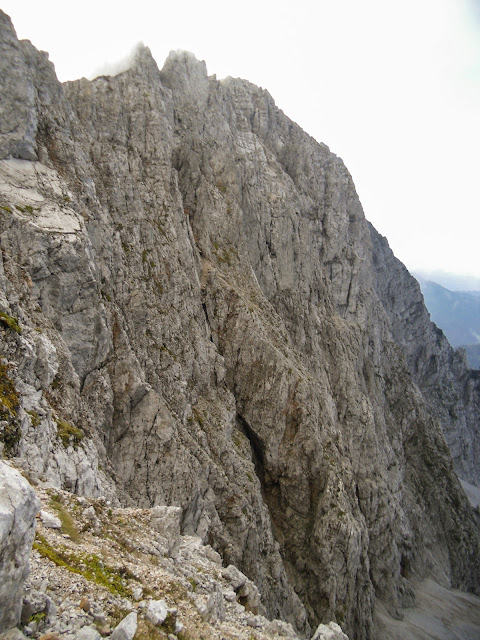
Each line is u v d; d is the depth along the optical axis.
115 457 37.31
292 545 55.50
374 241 154.88
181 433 42.84
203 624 15.27
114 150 53.94
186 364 49.94
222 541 42.19
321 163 104.69
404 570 82.94
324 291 89.31
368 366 95.50
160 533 20.36
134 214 51.25
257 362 58.50
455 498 107.50
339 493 57.16
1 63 37.03
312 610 52.69
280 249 78.25
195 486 40.41
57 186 38.50
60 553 14.23
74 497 18.55
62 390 27.89
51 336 29.25
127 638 11.35
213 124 76.62
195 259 60.06
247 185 76.56
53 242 33.06
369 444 79.25
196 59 79.81
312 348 76.69
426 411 119.50
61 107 45.72
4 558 9.19
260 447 58.47
